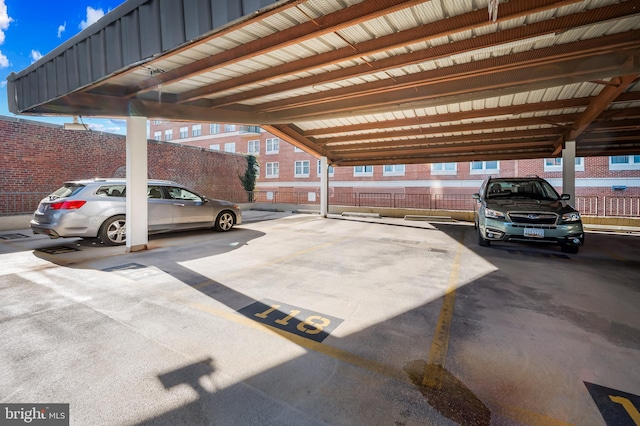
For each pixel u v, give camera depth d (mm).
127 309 3148
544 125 8641
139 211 5977
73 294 3572
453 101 6086
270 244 6875
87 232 6129
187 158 15523
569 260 5543
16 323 2805
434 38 3918
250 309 3174
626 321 2930
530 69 4980
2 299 3402
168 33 3469
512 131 9430
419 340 2545
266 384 1962
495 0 2842
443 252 6211
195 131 36531
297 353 2334
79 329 2695
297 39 3850
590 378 2035
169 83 5207
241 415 1693
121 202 6594
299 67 4898
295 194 26844
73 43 4586
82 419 1656
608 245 7262
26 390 1893
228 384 1962
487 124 8602
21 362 2188
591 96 6609
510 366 2176
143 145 6020
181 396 1848
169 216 7316
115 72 4051
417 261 5387
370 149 12805
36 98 5355
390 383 1979
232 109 7387
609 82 5105
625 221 11070
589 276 4492
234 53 4418
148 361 2213
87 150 11320
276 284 4008
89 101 5488
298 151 26828
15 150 9586
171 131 39062
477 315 3064
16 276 4266
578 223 5719
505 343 2500
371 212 15805
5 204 9242
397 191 21453
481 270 4805
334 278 4305
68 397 1832
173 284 3963
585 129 8047
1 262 5047
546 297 3602
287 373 2082
